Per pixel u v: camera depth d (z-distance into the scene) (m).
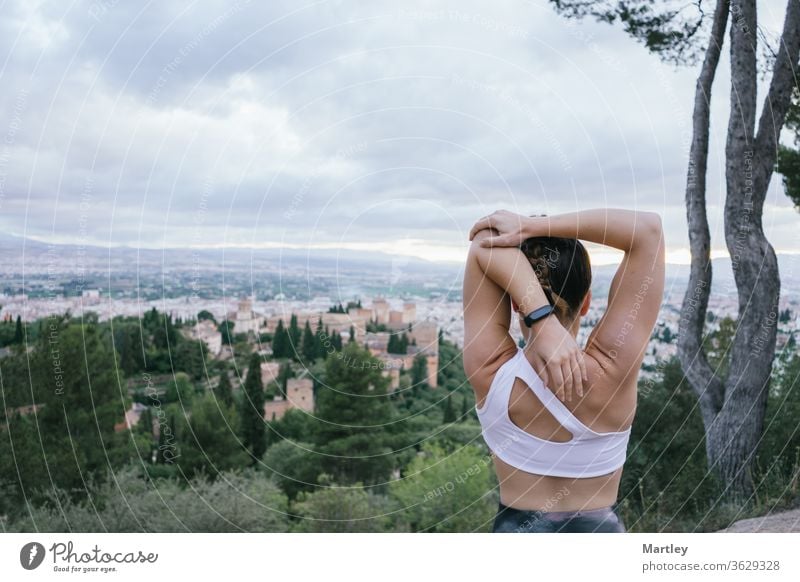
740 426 5.74
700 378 5.99
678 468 5.75
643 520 5.36
